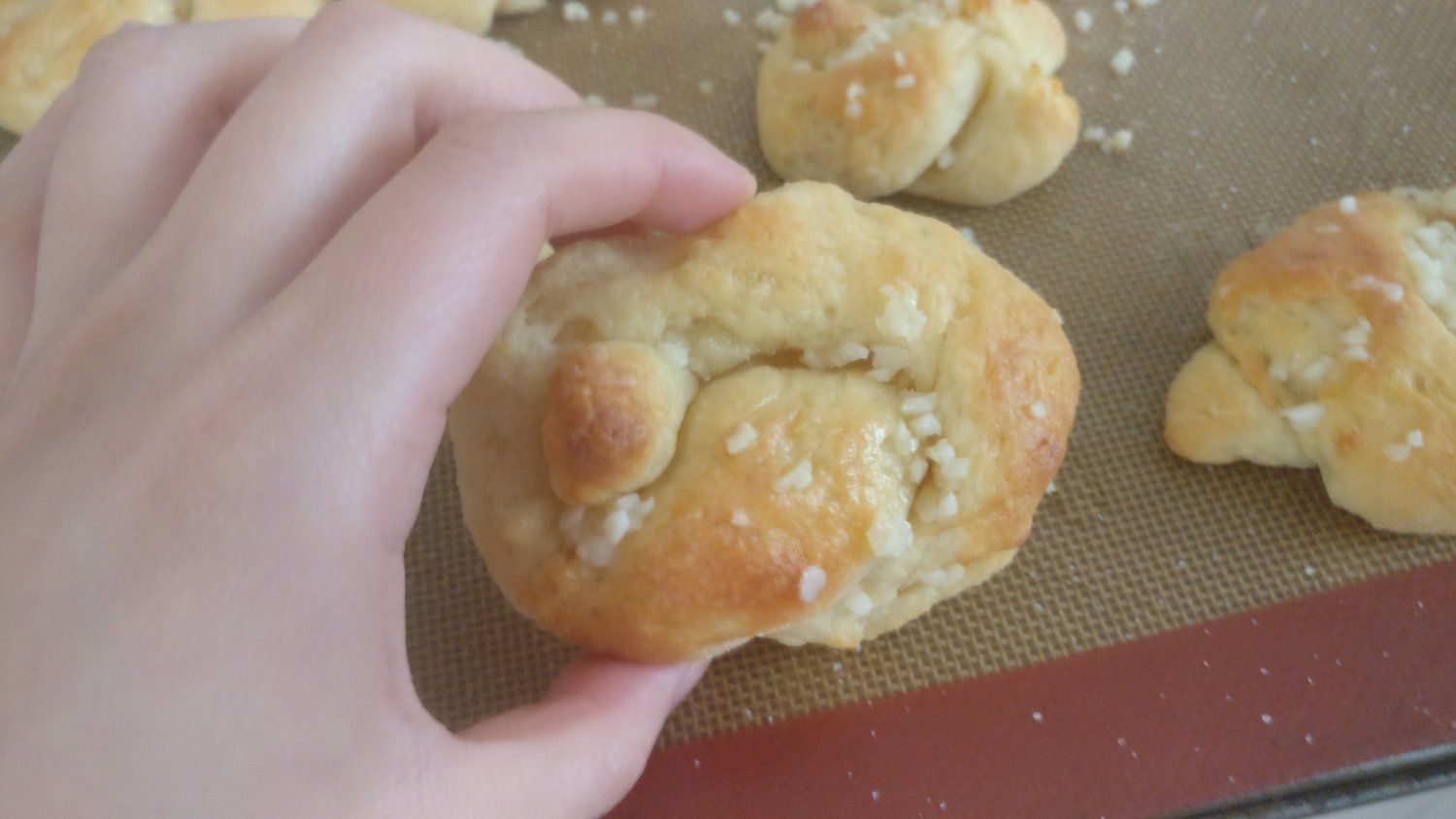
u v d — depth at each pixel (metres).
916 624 0.18
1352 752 0.17
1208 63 0.24
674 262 0.15
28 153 0.16
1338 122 0.23
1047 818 0.16
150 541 0.11
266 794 0.11
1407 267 0.19
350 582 0.11
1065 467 0.19
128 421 0.11
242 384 0.11
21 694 0.11
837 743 0.17
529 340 0.15
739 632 0.14
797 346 0.15
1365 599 0.18
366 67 0.14
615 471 0.14
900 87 0.21
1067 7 0.25
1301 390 0.19
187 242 0.12
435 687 0.17
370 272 0.12
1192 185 0.22
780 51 0.23
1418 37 0.24
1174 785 0.17
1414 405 0.18
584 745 0.13
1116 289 0.21
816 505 0.14
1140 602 0.18
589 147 0.13
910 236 0.16
